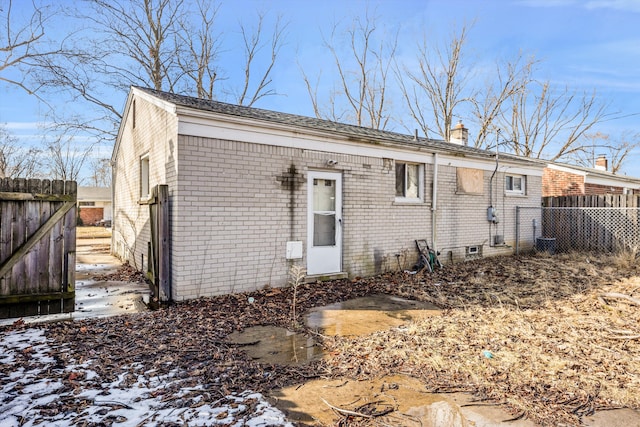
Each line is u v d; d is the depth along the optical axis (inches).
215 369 135.0
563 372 135.0
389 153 338.6
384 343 164.6
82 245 629.3
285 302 233.8
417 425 100.9
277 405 110.5
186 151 229.9
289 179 275.0
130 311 217.5
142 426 98.2
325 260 298.8
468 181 411.2
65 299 208.4
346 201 308.3
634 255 389.7
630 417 106.2
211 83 816.3
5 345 156.3
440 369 137.2
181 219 228.4
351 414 106.0
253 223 257.4
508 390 121.3
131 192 379.6
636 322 194.2
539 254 460.8
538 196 510.0
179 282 228.7
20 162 777.6
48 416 102.7
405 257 351.3
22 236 198.2
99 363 138.3
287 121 277.0
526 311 216.2
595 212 478.6
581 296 249.9
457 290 274.1
